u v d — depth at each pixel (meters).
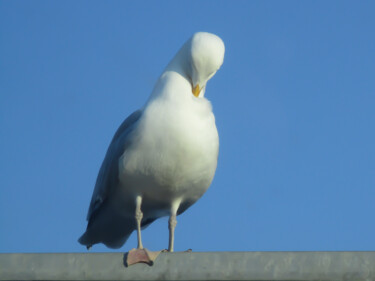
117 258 8.12
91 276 8.04
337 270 7.71
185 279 7.95
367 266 7.68
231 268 7.86
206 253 7.95
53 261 8.00
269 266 7.78
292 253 7.79
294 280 7.76
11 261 7.95
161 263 8.02
